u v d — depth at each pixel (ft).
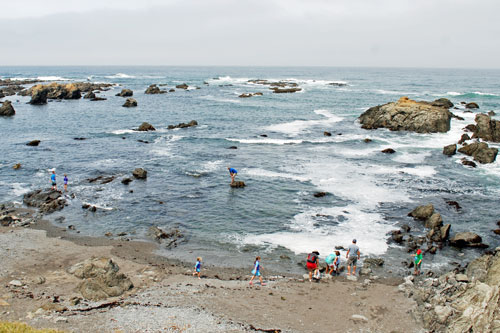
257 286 70.33
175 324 56.13
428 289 67.15
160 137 194.29
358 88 480.23
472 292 60.39
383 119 216.13
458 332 53.47
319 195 114.42
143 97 372.17
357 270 76.84
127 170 138.41
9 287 65.31
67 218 99.30
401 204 108.78
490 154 148.56
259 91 436.76
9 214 100.48
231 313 60.59
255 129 216.33
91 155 158.40
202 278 72.95
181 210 105.09
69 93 351.67
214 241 88.58
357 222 97.45
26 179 127.85
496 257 68.69
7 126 217.97
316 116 260.42
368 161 151.23
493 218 100.63
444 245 87.40
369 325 58.49
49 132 203.51
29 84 504.02
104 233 91.81
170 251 84.17
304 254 82.69
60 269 73.67
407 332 56.70
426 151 166.81
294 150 168.76
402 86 518.37
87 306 60.39
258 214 102.47
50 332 49.55
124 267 75.97
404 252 83.76
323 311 62.28
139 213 103.04
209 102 331.98
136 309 60.18
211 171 138.10
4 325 49.67
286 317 60.23
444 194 116.57
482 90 443.73
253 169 140.67
